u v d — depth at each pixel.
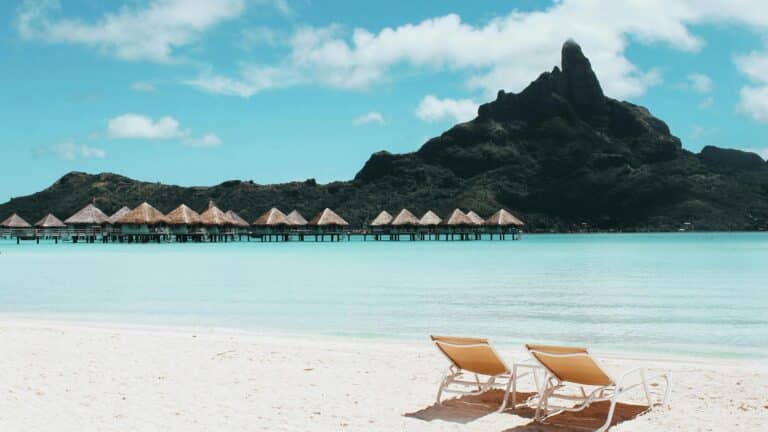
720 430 7.01
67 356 11.27
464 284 26.34
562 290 23.78
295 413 7.78
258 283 27.39
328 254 56.59
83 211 93.44
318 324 15.96
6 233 91.94
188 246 80.06
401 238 125.00
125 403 8.22
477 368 8.03
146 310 18.88
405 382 9.31
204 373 9.95
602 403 8.12
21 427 7.17
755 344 13.12
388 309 18.81
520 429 7.17
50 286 26.73
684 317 17.00
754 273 31.39
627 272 32.59
